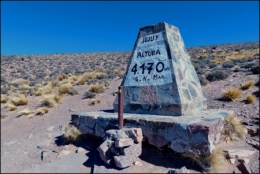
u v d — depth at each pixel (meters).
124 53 43.62
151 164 4.46
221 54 27.31
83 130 6.08
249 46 34.31
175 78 5.67
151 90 5.98
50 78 20.27
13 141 7.04
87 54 46.88
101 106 10.66
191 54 31.67
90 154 5.23
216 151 4.19
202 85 11.95
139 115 5.63
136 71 6.56
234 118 5.38
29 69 27.80
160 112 5.66
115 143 4.42
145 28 6.92
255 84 10.09
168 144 4.59
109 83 15.95
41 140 6.73
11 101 12.24
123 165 4.23
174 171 3.96
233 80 11.80
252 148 4.73
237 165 4.14
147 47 6.65
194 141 4.21
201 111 6.12
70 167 4.58
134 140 4.61
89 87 14.91
